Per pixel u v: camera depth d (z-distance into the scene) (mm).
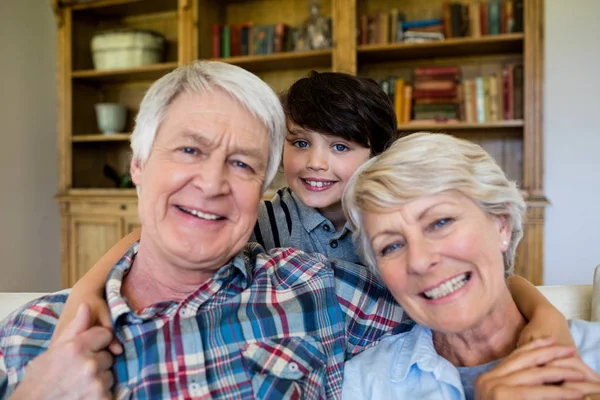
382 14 2914
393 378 1043
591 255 2865
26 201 3494
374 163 991
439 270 917
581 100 2842
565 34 2850
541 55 2627
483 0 2938
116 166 3789
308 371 1025
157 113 942
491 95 2799
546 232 2930
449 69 2855
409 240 927
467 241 907
